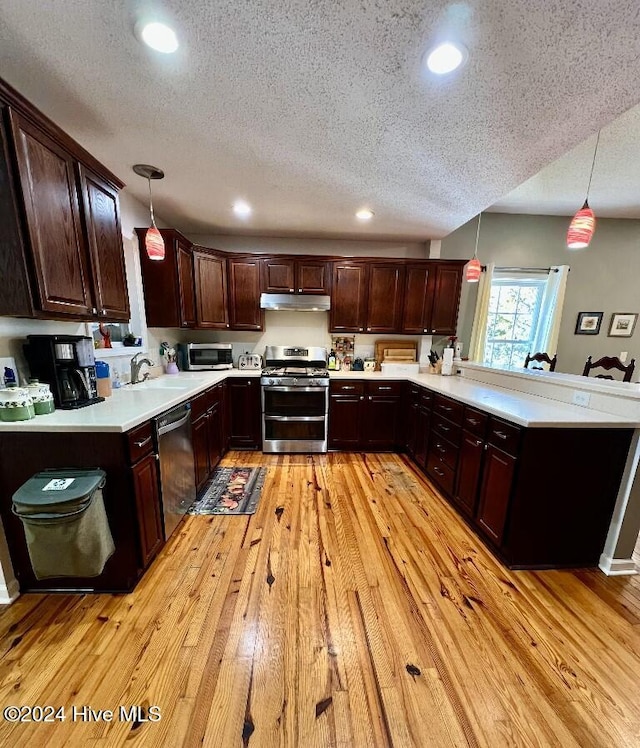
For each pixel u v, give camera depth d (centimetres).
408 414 335
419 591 160
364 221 313
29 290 135
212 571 171
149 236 211
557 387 218
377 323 363
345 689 115
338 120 159
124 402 188
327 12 103
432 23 106
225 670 120
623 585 168
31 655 125
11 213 128
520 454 169
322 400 335
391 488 267
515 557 177
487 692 115
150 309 287
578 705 112
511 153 186
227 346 356
